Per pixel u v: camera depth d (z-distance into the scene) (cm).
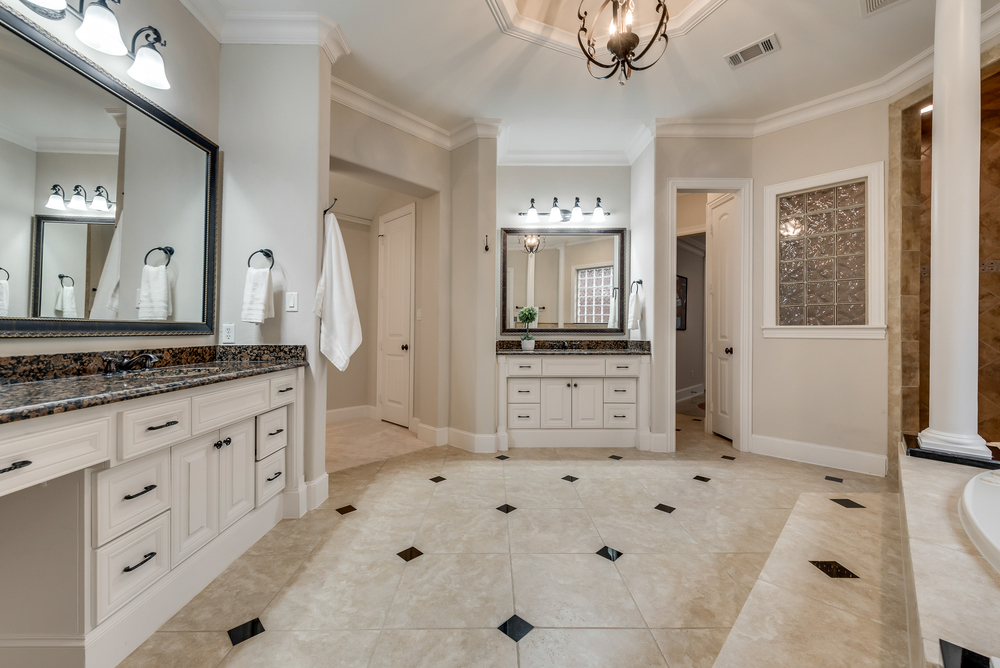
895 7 212
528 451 333
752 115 322
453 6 214
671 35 235
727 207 370
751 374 332
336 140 279
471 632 131
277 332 221
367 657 121
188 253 201
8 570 110
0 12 127
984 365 276
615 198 390
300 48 223
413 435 382
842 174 292
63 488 110
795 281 318
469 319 339
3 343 129
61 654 110
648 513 218
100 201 159
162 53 187
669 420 334
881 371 278
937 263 183
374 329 460
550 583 157
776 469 289
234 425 171
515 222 392
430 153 341
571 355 341
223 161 221
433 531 198
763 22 225
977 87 174
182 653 122
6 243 130
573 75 272
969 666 66
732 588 155
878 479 268
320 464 231
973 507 118
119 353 164
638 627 134
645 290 354
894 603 132
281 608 142
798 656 109
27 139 135
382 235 440
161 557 134
